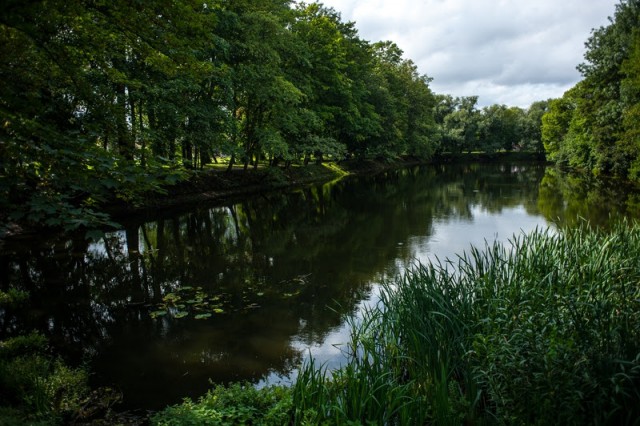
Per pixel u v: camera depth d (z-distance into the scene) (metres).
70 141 4.24
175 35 5.00
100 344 6.72
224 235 15.08
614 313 4.68
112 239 13.85
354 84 37.72
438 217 17.97
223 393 4.89
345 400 4.38
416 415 4.25
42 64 4.56
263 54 21.03
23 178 4.46
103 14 4.55
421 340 5.35
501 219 17.23
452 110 77.12
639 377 3.73
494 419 4.30
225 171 25.62
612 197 22.55
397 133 45.31
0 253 11.46
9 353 6.04
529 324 4.50
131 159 5.09
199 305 8.40
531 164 59.53
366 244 13.44
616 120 30.61
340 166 42.69
